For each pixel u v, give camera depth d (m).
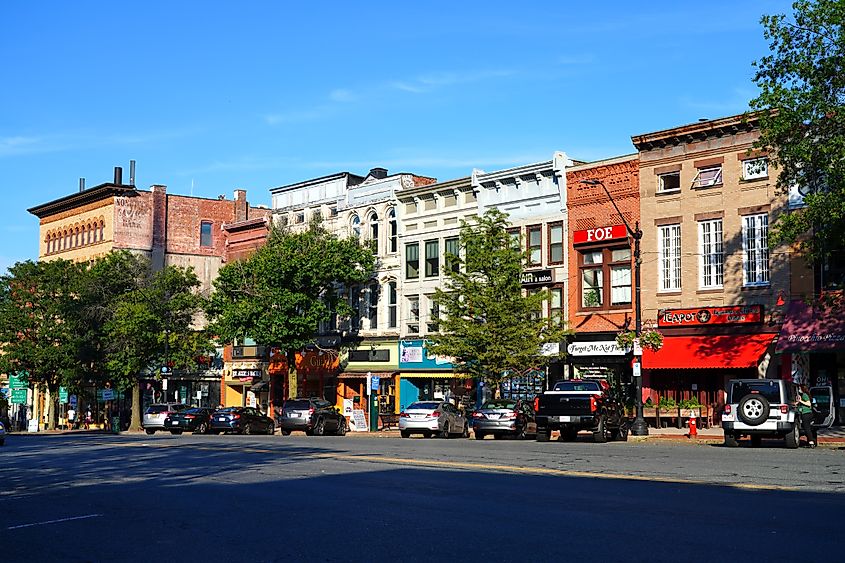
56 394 72.19
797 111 30.33
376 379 51.09
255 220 65.12
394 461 22.83
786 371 37.75
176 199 78.50
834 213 29.22
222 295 55.31
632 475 18.47
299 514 14.12
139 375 67.69
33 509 15.73
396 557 10.59
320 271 53.12
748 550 10.48
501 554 10.56
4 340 66.25
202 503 15.81
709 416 40.12
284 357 62.97
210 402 70.00
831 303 34.56
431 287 53.31
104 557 11.24
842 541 11.01
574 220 45.91
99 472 22.36
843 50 29.70
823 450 26.41
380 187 56.91
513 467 20.64
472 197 51.62
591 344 44.12
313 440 36.44
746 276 39.62
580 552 10.55
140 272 66.19
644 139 42.72
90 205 78.25
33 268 65.81
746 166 39.94
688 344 40.53
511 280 43.03
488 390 43.34
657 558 10.12
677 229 42.09
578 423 31.59
